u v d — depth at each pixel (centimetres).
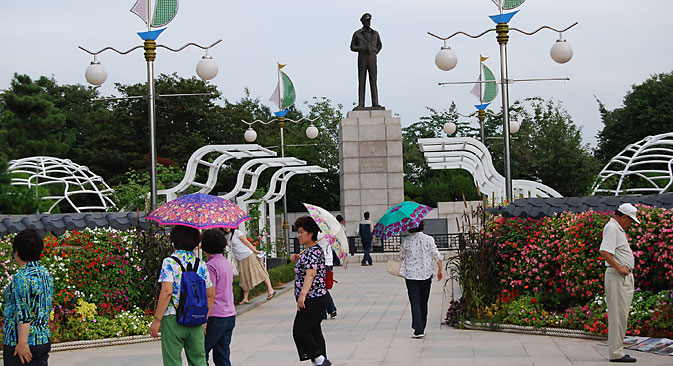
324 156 4359
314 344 811
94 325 1095
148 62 1398
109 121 4216
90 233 1167
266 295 1708
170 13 1404
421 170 5025
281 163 2053
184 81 4166
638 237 1018
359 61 3033
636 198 1165
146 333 1120
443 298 1579
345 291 1775
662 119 3903
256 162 1928
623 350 902
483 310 1154
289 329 1209
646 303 979
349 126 2947
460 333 1096
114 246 1157
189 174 1642
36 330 639
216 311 755
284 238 2691
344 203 2942
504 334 1065
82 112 4691
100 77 1429
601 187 2864
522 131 3919
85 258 1130
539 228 1124
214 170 1723
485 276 1163
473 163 2336
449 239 2989
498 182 2275
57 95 4738
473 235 1190
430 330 1141
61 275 1102
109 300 1147
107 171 4028
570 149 3809
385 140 2944
